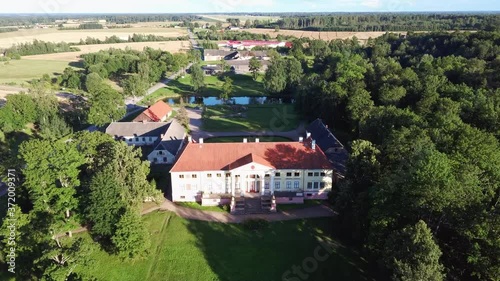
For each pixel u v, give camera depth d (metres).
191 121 125.12
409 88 104.00
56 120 110.06
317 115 120.25
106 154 68.56
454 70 120.81
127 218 55.38
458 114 80.12
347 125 110.44
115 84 189.38
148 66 183.62
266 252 58.44
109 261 56.72
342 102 111.00
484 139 59.16
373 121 80.56
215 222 66.50
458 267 46.25
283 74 167.00
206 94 170.62
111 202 58.84
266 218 67.25
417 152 52.06
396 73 124.69
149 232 63.53
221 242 61.03
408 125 72.81
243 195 73.25
